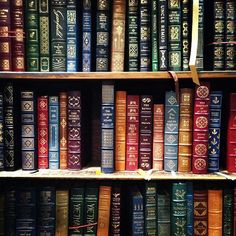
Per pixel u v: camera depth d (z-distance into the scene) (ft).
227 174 3.03
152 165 3.20
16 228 3.12
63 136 3.24
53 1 3.04
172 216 3.04
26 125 3.15
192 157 3.10
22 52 3.06
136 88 3.77
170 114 3.10
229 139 3.07
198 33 2.95
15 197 3.12
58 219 3.13
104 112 3.07
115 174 3.08
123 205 3.49
